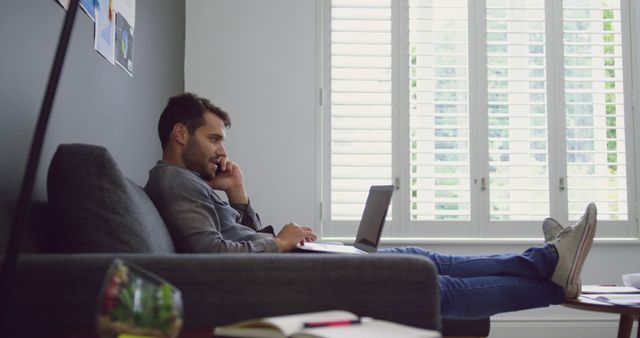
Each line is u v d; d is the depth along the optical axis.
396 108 3.64
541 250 2.07
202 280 1.13
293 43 3.63
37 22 1.52
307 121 3.60
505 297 2.01
